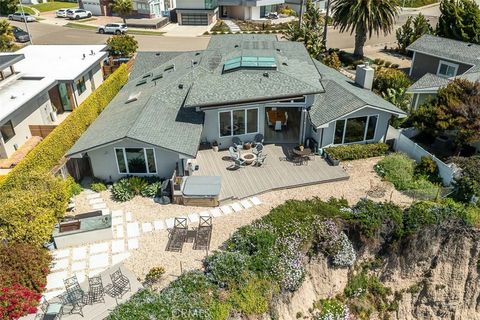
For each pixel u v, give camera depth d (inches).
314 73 1251.8
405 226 908.6
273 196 994.7
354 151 1136.8
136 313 660.7
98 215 896.3
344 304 896.9
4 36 2006.6
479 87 1120.2
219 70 1242.0
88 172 1107.3
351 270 911.7
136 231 875.4
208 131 1157.1
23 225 765.3
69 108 1491.1
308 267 869.2
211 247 834.8
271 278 780.0
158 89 1218.6
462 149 1189.7
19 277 701.9
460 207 963.3
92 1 3233.3
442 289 943.7
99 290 726.5
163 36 2652.6
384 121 1156.5
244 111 1136.8
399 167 1071.6
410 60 2177.7
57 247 830.5
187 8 2913.4
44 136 1237.1
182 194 945.5
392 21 2015.3
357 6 1931.6
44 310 685.3
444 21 2033.7
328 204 943.7
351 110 1085.8
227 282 740.0
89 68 1493.6
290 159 1128.8
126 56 2050.9
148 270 775.7
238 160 1092.5
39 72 1427.2
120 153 995.3
